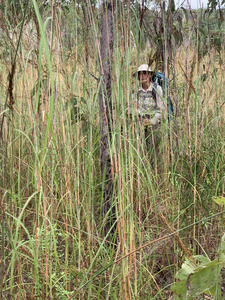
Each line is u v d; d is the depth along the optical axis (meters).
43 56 1.91
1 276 1.39
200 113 2.14
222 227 1.95
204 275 1.11
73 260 1.86
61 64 1.76
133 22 1.79
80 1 1.84
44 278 1.62
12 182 1.67
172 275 1.75
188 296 1.12
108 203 2.05
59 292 1.57
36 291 1.59
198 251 1.85
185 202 2.13
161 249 1.86
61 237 2.11
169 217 2.03
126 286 1.43
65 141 1.83
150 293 1.61
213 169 2.34
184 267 1.26
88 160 1.83
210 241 1.98
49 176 1.93
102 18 1.91
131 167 1.52
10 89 1.30
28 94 1.88
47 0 1.79
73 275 1.76
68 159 1.81
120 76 1.50
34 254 1.40
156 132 2.33
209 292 1.21
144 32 2.02
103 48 1.90
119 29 1.72
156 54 1.98
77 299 1.60
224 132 2.59
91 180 1.89
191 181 2.02
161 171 2.38
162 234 1.94
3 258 1.39
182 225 2.03
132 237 1.43
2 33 1.77
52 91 1.05
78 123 1.88
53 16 1.50
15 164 2.20
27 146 2.47
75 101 1.92
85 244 1.97
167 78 2.09
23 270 1.75
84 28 1.88
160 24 2.04
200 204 2.05
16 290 1.62
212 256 1.88
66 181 1.75
